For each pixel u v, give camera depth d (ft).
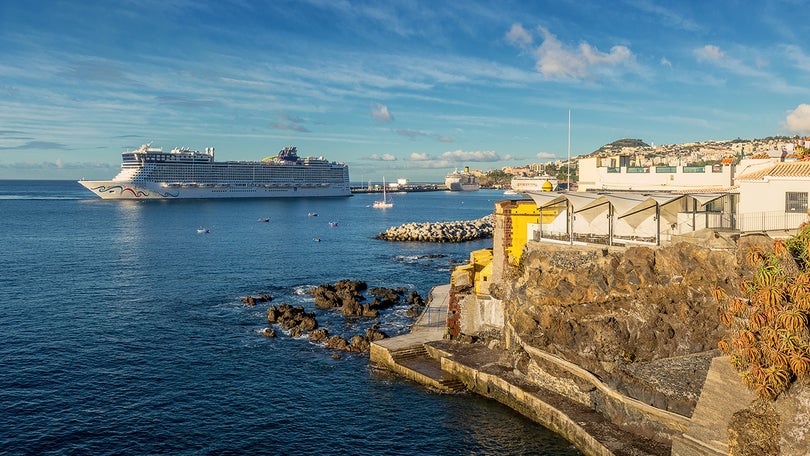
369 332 164.55
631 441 93.66
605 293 107.65
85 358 148.66
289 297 224.33
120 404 121.80
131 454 102.32
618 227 122.31
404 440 107.55
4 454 101.14
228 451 103.76
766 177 106.42
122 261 309.42
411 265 309.42
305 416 117.19
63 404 121.39
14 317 187.01
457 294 150.92
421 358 143.84
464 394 125.90
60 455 101.45
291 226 535.19
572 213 121.90
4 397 123.95
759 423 72.84
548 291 115.75
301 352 155.12
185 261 312.09
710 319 96.07
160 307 203.72
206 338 167.12
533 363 117.80
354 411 119.24
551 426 107.86
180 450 103.91
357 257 338.34
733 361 79.82
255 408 120.78
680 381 93.40
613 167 177.68
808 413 70.18
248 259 322.96
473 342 145.38
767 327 75.82
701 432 79.30
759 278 79.97
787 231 100.22
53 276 261.85
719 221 117.91
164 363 146.20
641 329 101.50
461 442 106.01
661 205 117.39
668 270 102.53
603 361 103.14
